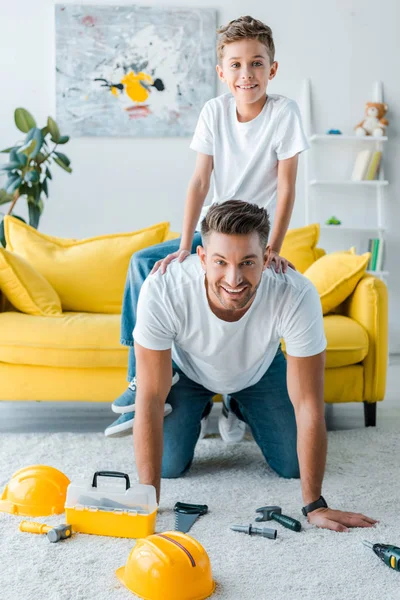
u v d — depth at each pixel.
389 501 2.01
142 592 1.42
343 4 4.84
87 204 4.79
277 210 2.18
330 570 1.55
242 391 2.24
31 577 1.50
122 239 3.43
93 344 2.81
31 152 4.07
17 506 1.88
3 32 4.68
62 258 3.38
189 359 2.15
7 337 2.81
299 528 1.77
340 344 2.85
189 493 2.08
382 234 4.82
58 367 2.85
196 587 1.42
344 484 2.16
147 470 1.85
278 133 2.18
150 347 1.86
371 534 1.75
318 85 4.88
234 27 2.10
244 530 1.76
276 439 2.23
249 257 1.63
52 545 1.67
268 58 2.13
